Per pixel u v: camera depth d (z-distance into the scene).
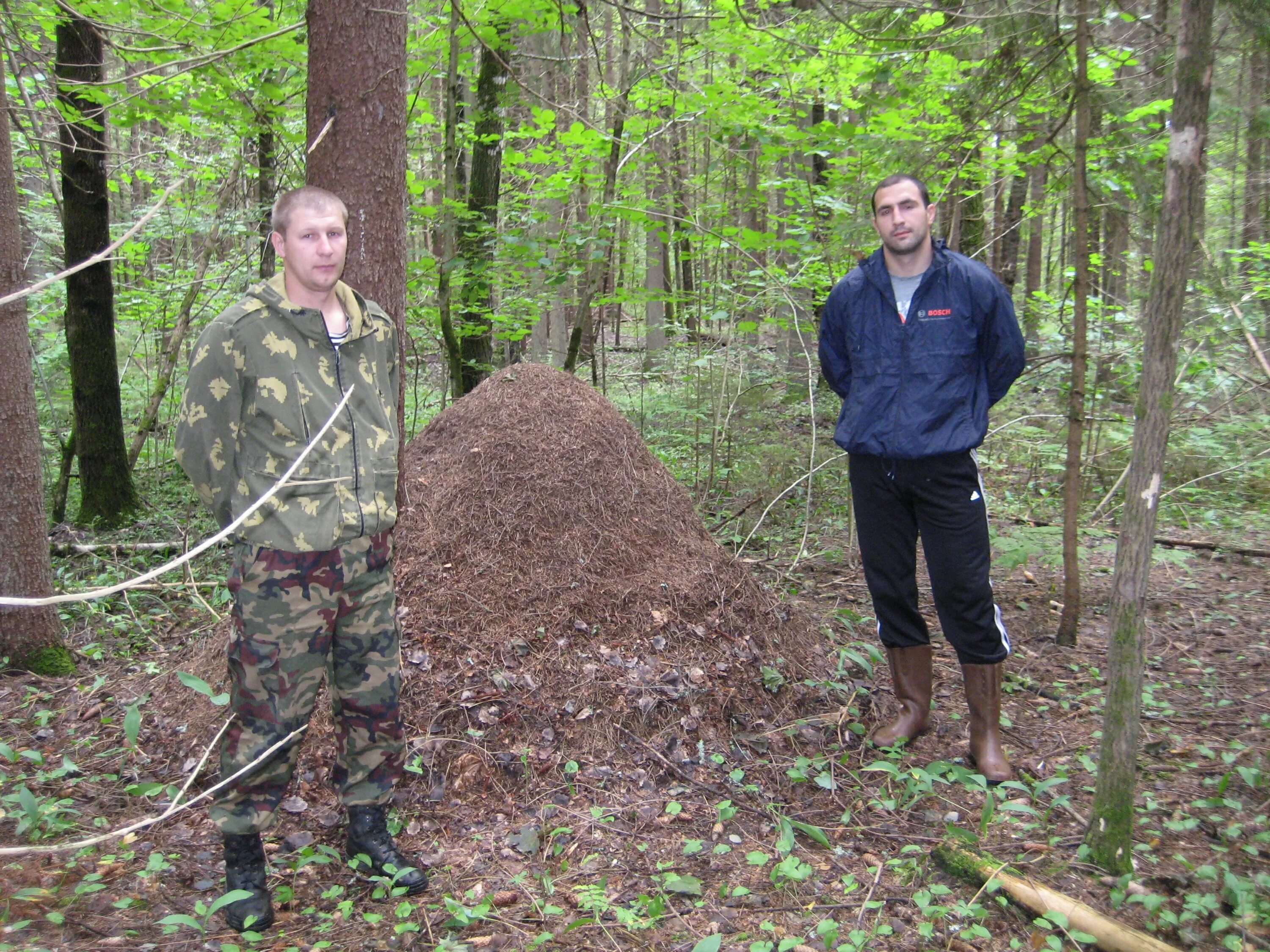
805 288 6.95
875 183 6.08
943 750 3.45
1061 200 7.18
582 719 3.32
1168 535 6.14
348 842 2.71
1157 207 4.52
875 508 3.38
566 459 4.05
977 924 2.44
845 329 3.40
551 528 3.87
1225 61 4.30
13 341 3.90
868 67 5.76
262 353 2.36
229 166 8.16
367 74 3.25
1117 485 6.30
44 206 8.30
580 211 6.59
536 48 6.37
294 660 2.41
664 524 4.11
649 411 8.18
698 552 4.08
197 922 2.32
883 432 3.24
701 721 3.44
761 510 6.12
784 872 2.56
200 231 8.17
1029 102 4.97
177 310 8.16
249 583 2.38
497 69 6.37
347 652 2.56
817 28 5.89
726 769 3.28
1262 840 2.65
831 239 6.02
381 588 2.58
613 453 4.19
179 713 3.45
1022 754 3.43
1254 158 5.98
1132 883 2.50
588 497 3.99
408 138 7.03
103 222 6.19
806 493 6.33
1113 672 2.53
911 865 2.71
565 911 2.52
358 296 2.58
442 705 3.29
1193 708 3.73
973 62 5.36
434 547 3.75
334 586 2.43
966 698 3.46
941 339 3.20
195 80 5.64
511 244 5.83
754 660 3.75
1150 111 4.98
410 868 2.61
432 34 5.82
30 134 5.65
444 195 5.73
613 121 6.09
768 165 7.74
